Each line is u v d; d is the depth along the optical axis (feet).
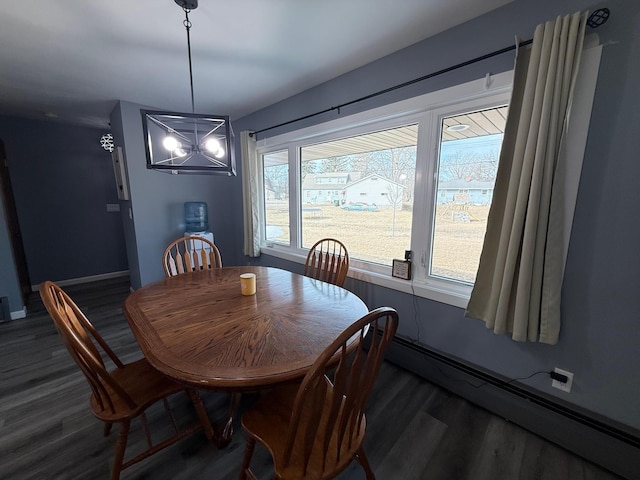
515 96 4.53
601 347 4.33
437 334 6.26
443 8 4.82
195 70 7.14
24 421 5.17
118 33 5.51
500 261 4.75
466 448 4.71
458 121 5.78
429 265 6.52
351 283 7.90
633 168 3.87
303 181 9.55
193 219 11.62
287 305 4.79
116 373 4.41
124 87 8.26
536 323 4.53
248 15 4.98
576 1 4.07
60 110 10.48
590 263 4.30
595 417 4.46
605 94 3.96
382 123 6.93
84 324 4.32
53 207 12.56
